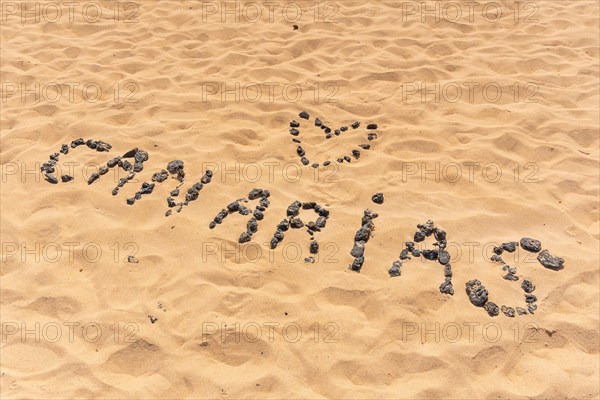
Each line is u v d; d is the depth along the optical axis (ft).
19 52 17.89
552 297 9.46
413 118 14.47
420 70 16.57
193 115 14.62
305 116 14.58
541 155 13.10
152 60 17.42
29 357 8.66
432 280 9.75
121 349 8.70
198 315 9.21
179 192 11.93
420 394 8.01
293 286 9.76
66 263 10.28
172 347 8.72
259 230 10.91
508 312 9.17
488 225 10.98
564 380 8.05
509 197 11.69
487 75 16.37
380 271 9.98
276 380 8.20
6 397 7.98
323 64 17.11
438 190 11.99
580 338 8.84
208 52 17.76
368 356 8.55
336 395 8.04
